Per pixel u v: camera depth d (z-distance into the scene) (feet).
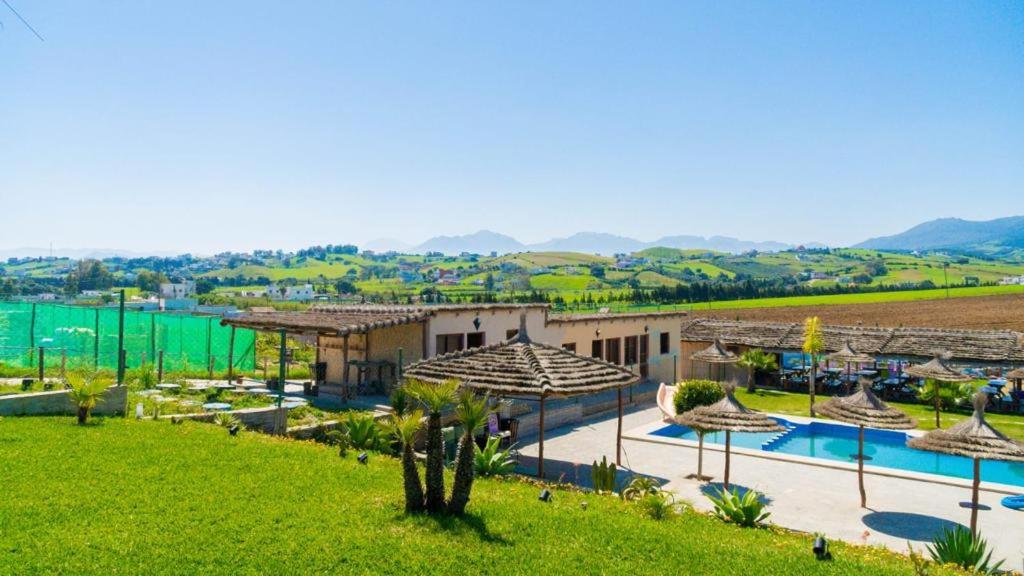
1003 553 39.17
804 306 290.97
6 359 77.56
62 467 35.94
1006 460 37.68
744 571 29.53
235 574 25.35
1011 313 242.78
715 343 98.68
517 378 50.29
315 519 31.65
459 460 33.91
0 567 24.14
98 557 25.68
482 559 28.68
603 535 33.09
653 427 76.54
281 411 54.95
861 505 48.57
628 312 111.96
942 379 80.79
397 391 56.85
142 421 49.03
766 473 57.67
